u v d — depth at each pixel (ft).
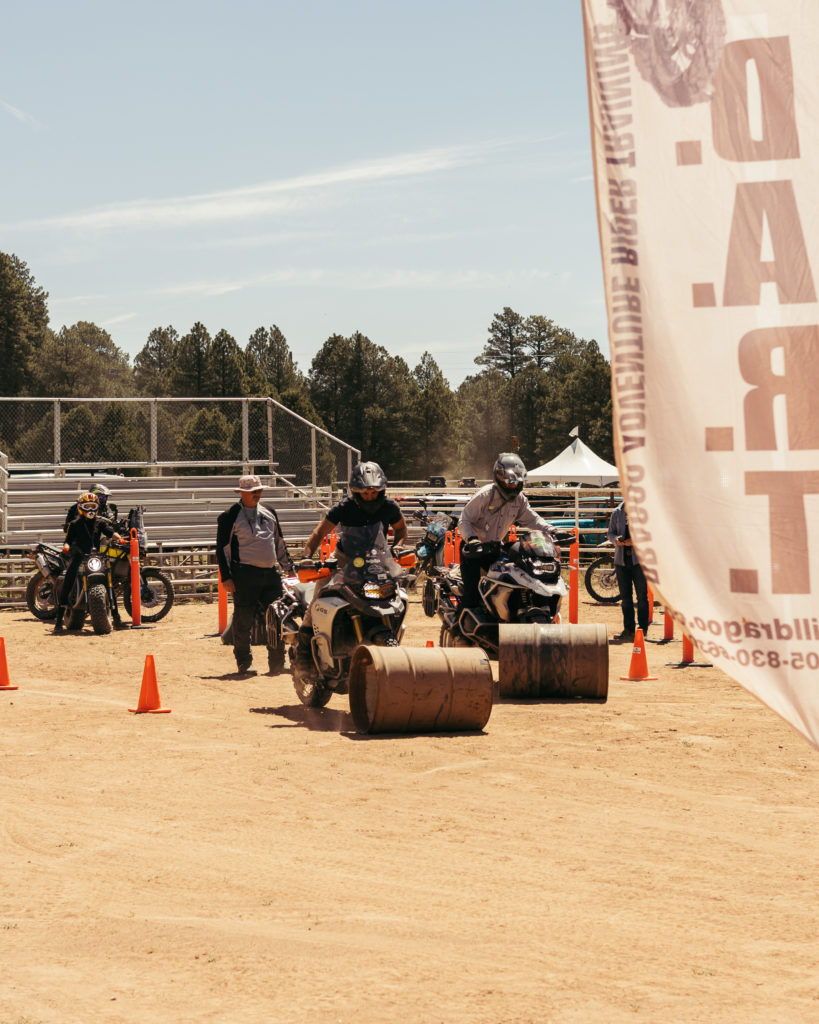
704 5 14.56
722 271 14.46
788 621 14.23
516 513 45.11
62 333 472.03
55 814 27.50
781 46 14.40
